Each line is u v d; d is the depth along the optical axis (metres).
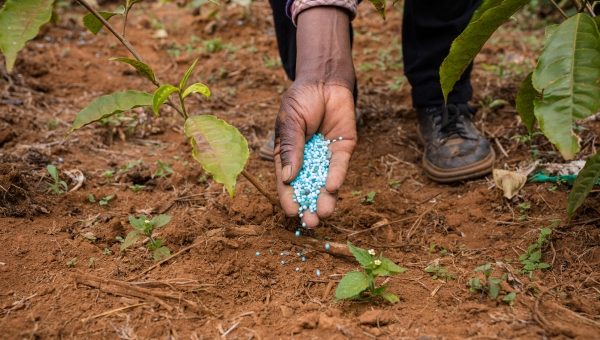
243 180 1.47
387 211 1.39
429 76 1.49
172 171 1.48
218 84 1.88
